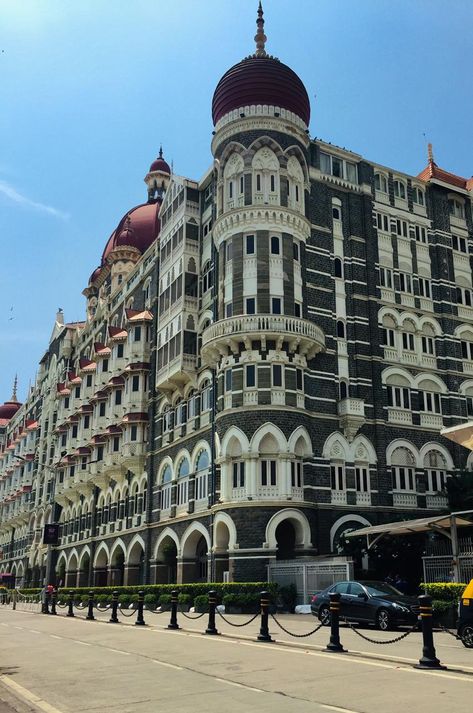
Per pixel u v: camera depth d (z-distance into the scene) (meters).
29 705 12.53
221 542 41.59
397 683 13.50
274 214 44.44
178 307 51.41
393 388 48.22
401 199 53.34
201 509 45.50
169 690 13.50
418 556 37.78
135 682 14.69
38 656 20.61
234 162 46.72
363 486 44.53
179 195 54.50
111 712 11.57
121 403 63.12
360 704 11.54
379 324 48.84
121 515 60.75
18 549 99.81
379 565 38.78
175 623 28.22
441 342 51.66
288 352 42.78
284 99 46.97
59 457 79.19
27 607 56.41
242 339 42.12
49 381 94.19
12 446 111.25
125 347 63.53
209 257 50.25
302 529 40.38
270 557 38.81
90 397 72.25
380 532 34.22
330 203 49.62
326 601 26.77
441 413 49.97
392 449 46.53
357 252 49.47
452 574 28.64
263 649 19.97
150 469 54.91
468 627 19.48
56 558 78.31
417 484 46.78
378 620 24.52
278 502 39.53
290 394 41.97
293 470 41.06
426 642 15.77
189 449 48.62
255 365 42.16
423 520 32.78
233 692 13.06
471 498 43.47
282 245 44.31
